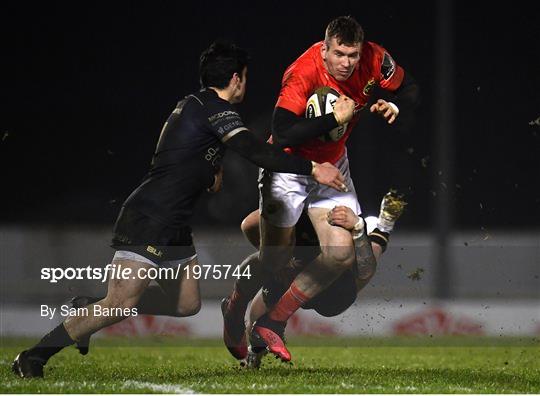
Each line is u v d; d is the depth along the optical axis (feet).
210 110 73.56
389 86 83.87
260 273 86.69
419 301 176.04
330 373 82.23
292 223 85.20
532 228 267.39
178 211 73.77
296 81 79.10
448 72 204.44
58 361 94.48
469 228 267.80
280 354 81.00
